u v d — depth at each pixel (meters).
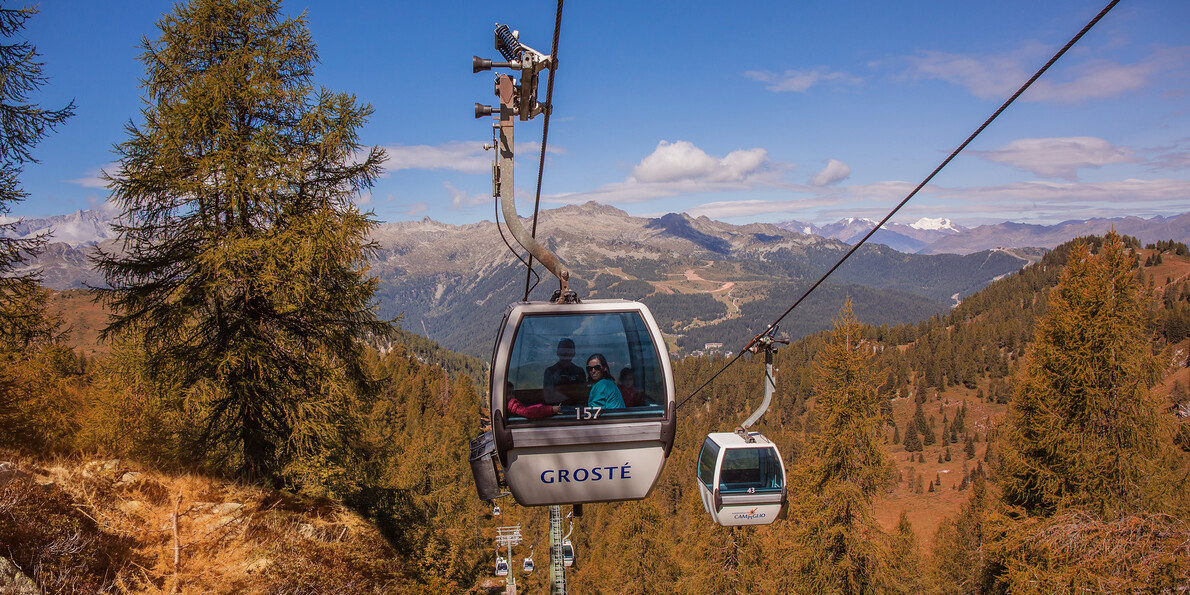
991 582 24.81
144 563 8.30
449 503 43.72
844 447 26.53
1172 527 16.83
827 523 26.44
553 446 6.59
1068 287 22.97
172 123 13.61
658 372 6.77
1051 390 22.75
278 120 15.19
